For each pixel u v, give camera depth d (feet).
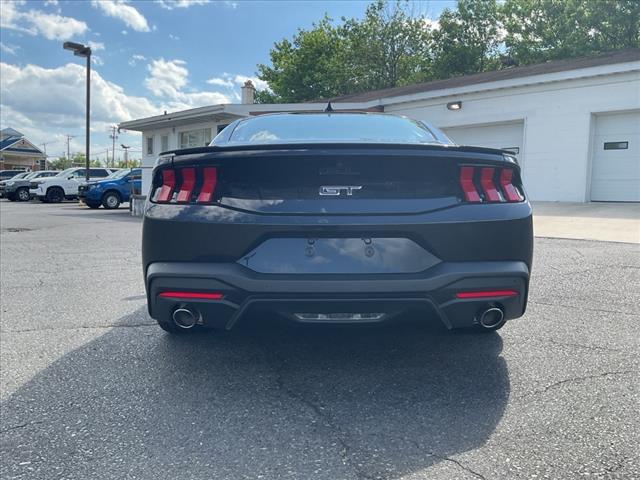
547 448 7.32
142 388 9.55
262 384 9.66
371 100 57.00
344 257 8.63
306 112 12.74
